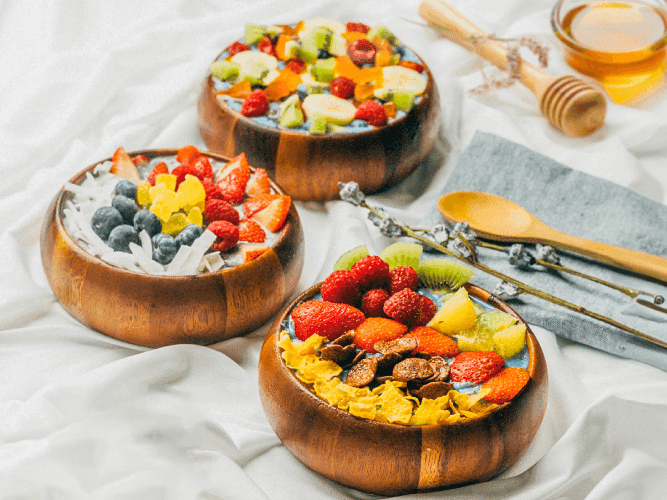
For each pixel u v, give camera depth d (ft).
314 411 2.14
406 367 2.16
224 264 2.41
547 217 2.73
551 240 2.59
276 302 2.46
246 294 2.39
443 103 3.08
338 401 2.13
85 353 2.44
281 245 2.45
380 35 2.98
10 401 2.34
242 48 2.93
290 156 2.68
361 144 2.68
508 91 3.14
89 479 2.24
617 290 2.53
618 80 3.04
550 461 2.27
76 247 2.39
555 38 3.20
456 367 2.21
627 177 2.83
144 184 2.50
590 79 3.07
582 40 3.04
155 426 2.30
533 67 3.02
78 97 2.92
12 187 2.80
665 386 2.32
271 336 2.27
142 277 2.34
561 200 2.75
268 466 2.28
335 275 2.30
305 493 2.23
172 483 2.23
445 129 3.03
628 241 2.65
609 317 2.48
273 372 2.21
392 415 2.11
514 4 3.35
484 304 2.35
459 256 2.51
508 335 2.24
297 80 2.85
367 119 2.73
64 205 2.50
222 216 2.47
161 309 2.34
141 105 3.01
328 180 2.72
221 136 2.77
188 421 2.31
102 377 2.31
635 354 2.45
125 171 2.57
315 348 2.22
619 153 2.87
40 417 2.28
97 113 2.95
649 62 2.99
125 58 3.06
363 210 2.78
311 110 2.72
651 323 2.47
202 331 2.39
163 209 2.43
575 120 2.89
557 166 2.80
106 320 2.38
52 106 2.97
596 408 2.29
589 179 2.77
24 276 2.55
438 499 2.16
